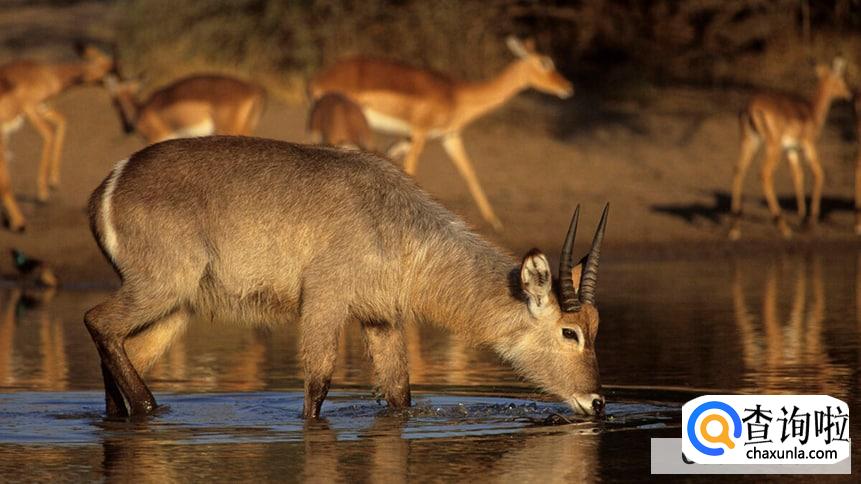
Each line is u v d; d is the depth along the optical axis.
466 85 22.84
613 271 19.81
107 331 10.05
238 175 10.05
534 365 9.94
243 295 10.07
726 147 27.41
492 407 10.30
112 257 10.16
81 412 10.18
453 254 10.11
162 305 10.04
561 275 9.80
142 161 10.20
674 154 26.83
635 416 9.84
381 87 22.33
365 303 9.95
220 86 21.39
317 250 9.90
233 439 9.08
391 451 8.65
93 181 23.02
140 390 10.08
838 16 33.16
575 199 24.09
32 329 14.62
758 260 21.22
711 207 24.59
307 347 9.84
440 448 8.74
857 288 17.77
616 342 13.33
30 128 24.91
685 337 13.62
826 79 24.14
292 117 25.75
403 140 23.28
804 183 26.41
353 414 10.05
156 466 8.23
